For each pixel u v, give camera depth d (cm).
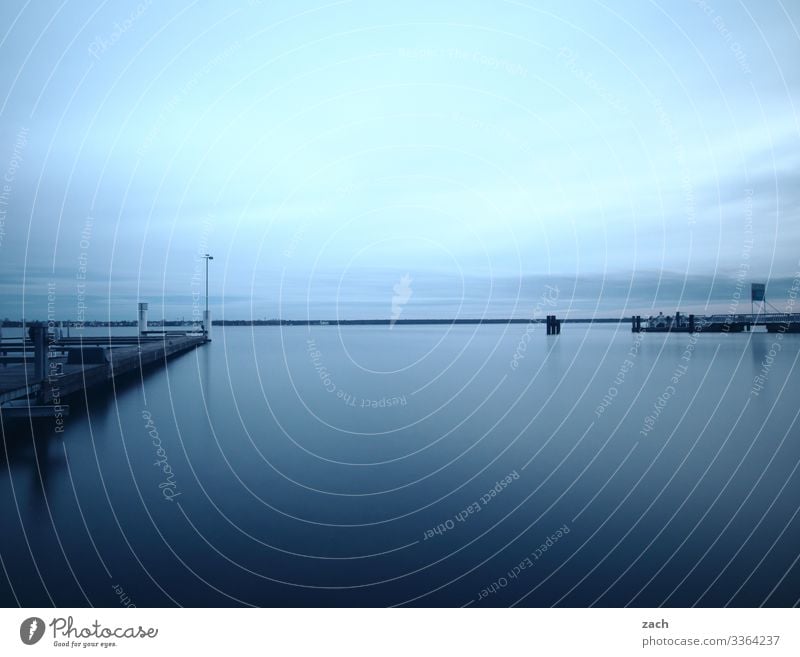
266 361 1537
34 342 796
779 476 497
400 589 313
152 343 1798
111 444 624
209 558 348
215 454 589
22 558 347
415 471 534
